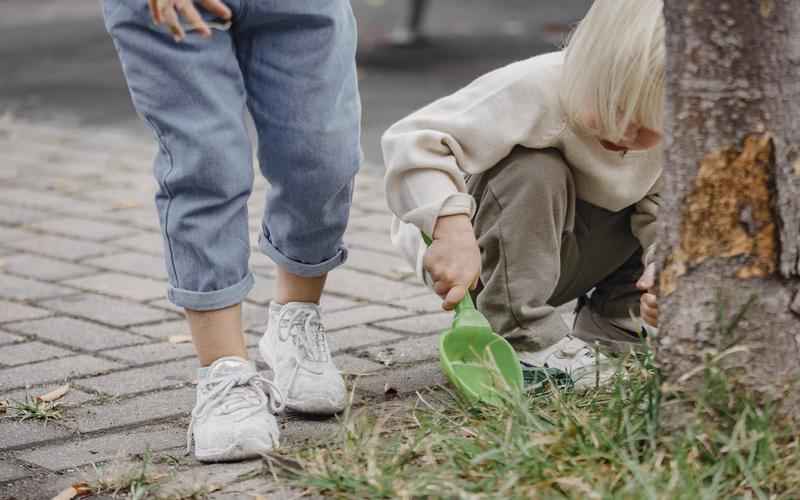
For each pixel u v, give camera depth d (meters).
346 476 1.90
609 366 2.21
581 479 1.76
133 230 4.01
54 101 6.48
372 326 2.97
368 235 3.89
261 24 2.16
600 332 2.64
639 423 1.93
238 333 2.20
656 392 1.92
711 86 1.84
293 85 2.17
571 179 2.39
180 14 2.06
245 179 2.15
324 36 2.18
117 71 7.37
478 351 2.27
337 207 2.30
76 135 5.65
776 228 1.85
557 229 2.38
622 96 2.13
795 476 1.78
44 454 2.17
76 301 3.23
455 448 1.96
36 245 3.83
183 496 1.92
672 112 1.89
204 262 2.14
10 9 10.37
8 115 6.11
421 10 7.96
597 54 2.16
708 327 1.88
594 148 2.34
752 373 1.87
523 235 2.35
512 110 2.30
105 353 2.79
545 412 2.10
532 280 2.36
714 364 1.86
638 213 2.48
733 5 1.81
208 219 2.13
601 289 2.64
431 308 3.12
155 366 2.69
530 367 2.38
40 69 7.50
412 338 2.86
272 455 2.04
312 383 2.30
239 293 2.17
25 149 5.37
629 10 2.13
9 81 7.11
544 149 2.35
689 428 1.85
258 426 2.10
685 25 1.85
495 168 2.37
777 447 1.84
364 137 5.38
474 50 7.68
